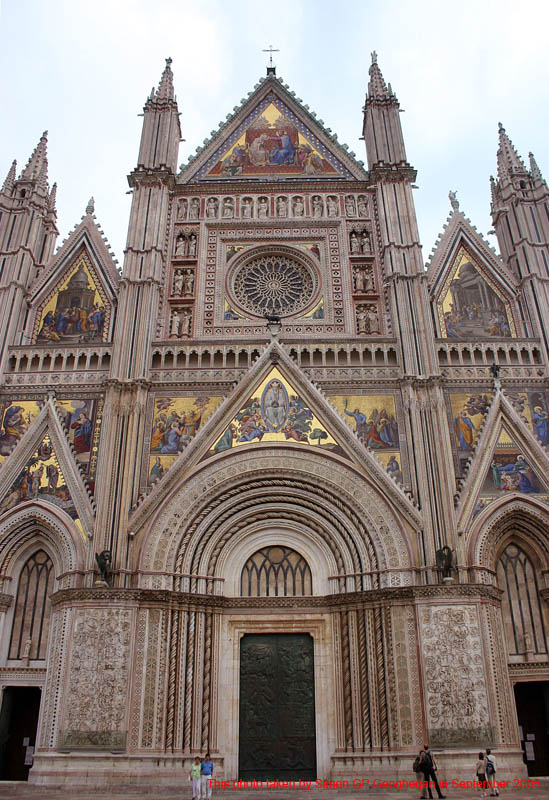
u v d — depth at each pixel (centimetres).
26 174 4159
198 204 4181
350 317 3769
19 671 2970
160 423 3400
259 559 3259
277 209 4166
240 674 3052
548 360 3525
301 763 2881
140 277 3772
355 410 3425
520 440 3316
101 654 2792
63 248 3969
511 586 3144
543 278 3766
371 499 3169
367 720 2830
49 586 3148
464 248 3991
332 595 3078
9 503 3206
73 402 3453
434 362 3466
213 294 3856
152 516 3116
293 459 3281
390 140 4269
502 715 2744
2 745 2931
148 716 2761
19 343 3694
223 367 3541
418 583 2988
